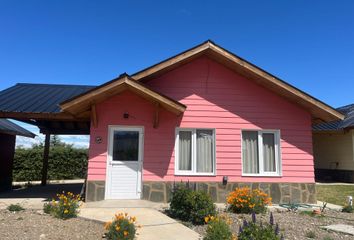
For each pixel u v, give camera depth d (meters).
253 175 10.59
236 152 10.63
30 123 13.88
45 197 10.89
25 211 8.07
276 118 10.95
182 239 6.09
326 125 18.33
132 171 10.05
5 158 13.75
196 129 10.66
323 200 11.62
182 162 10.48
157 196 9.98
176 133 10.44
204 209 7.56
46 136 16.25
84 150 21.44
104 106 10.09
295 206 9.82
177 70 10.81
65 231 6.34
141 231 6.58
